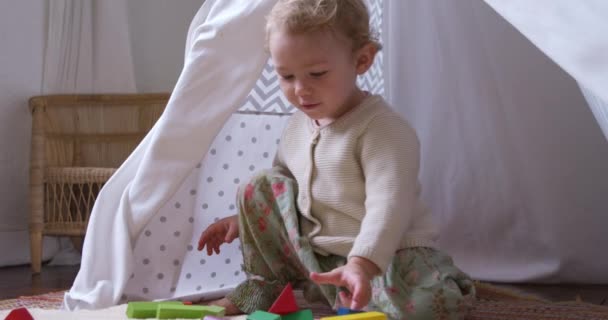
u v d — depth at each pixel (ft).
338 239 3.39
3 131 6.49
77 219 6.28
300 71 3.22
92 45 7.09
